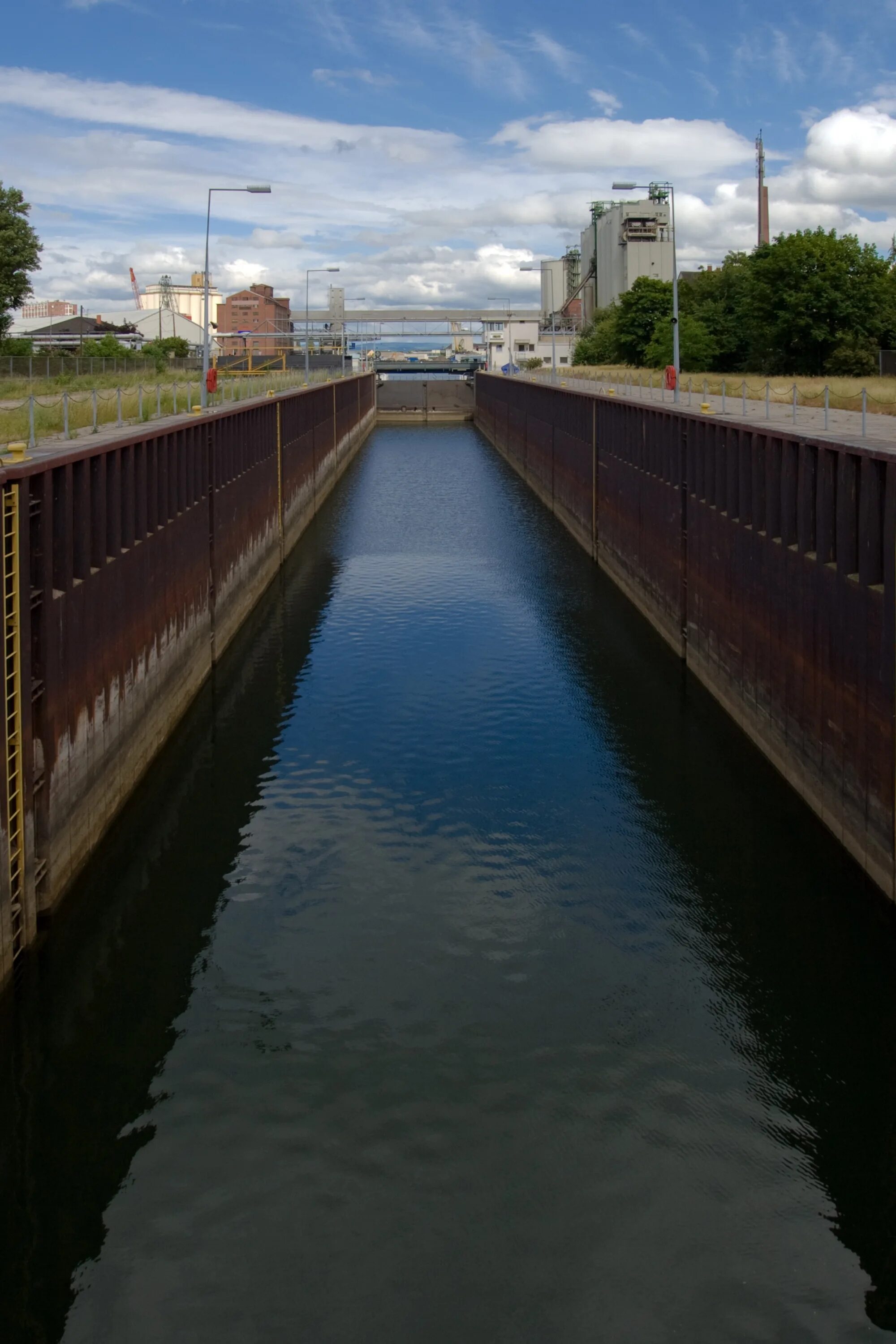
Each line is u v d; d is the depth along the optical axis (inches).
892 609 893.8
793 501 1180.5
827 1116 700.0
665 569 1796.3
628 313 4758.9
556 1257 597.0
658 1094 719.1
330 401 3878.0
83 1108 708.0
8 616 824.3
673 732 1357.0
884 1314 566.9
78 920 922.7
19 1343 552.4
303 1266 592.4
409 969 855.1
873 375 3142.2
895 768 893.2
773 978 840.3
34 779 884.0
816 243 3353.8
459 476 4067.4
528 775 1219.2
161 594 1330.0
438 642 1774.1
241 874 998.4
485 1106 707.4
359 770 1237.1
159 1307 572.1
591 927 911.7
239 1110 705.6
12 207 3176.7
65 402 1246.3
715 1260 597.3
